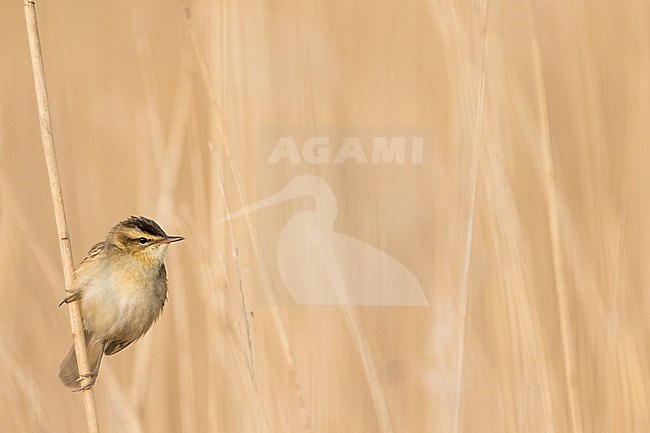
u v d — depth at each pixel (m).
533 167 9.95
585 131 10.04
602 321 9.21
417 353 9.82
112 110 12.04
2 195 10.05
